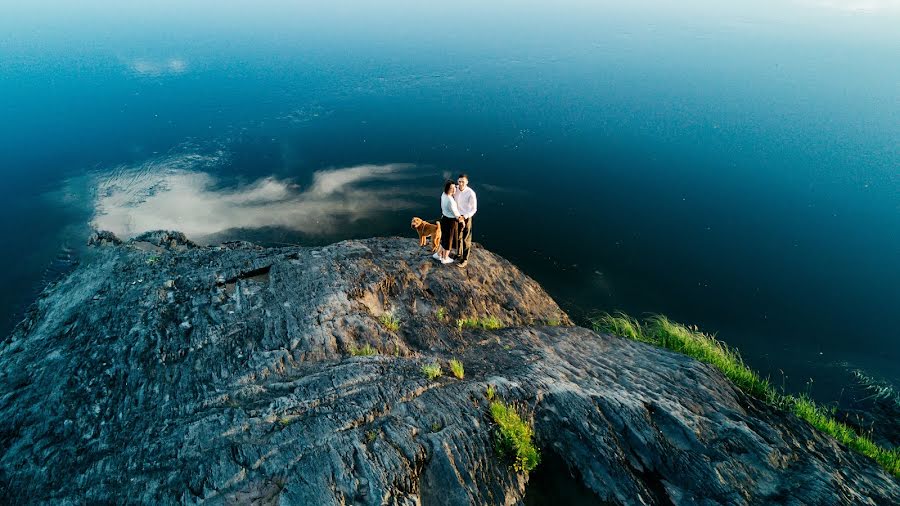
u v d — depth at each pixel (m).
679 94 32.38
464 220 9.08
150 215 17.44
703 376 7.36
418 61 41.88
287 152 24.00
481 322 8.35
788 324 13.02
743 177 21.69
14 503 4.33
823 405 9.80
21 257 13.98
